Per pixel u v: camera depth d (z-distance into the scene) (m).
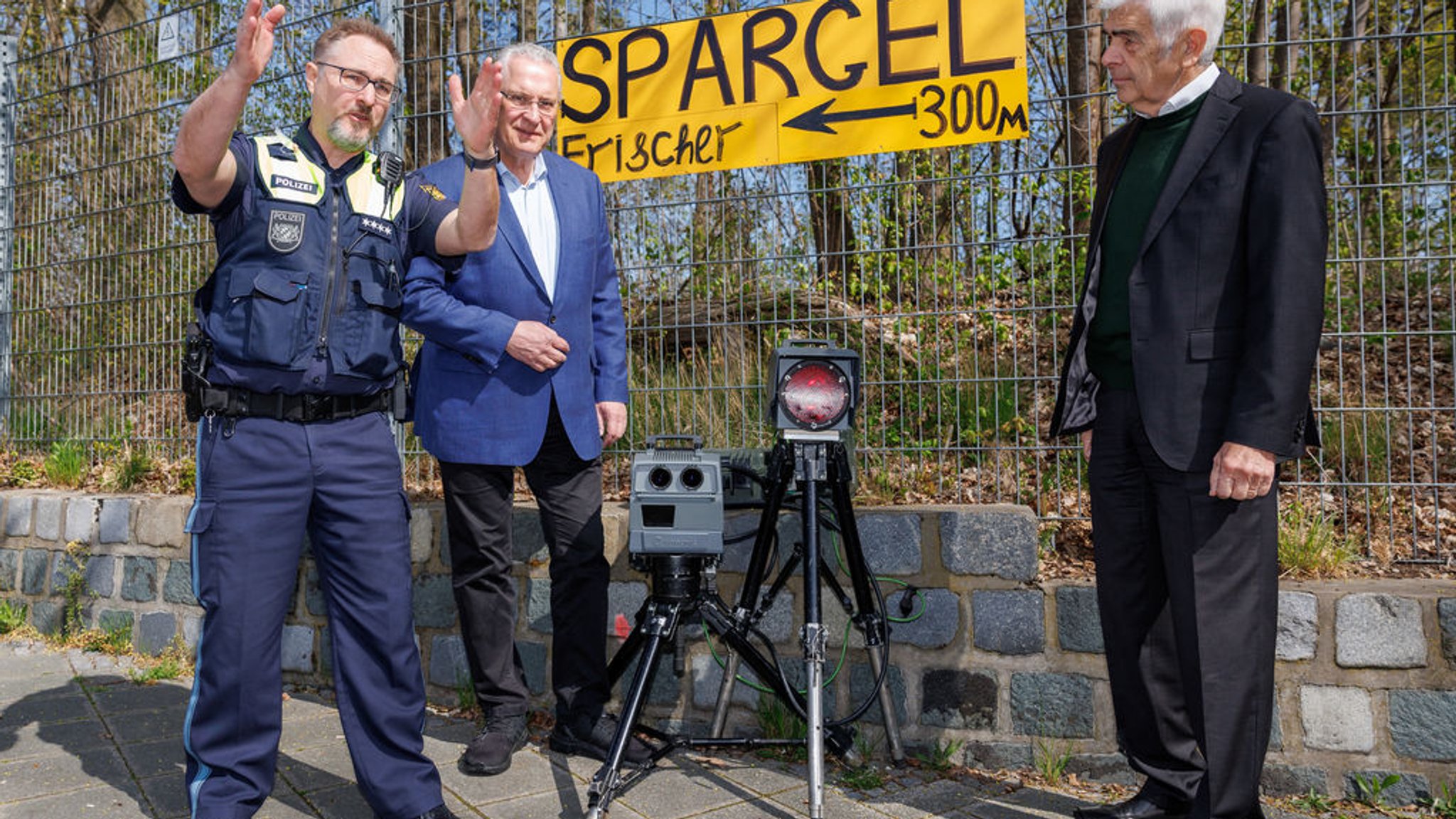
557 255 2.92
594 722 2.88
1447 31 3.06
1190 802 2.36
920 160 3.54
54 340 4.93
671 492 2.50
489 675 2.90
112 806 2.58
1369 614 2.65
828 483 2.68
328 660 3.71
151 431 4.61
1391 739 2.62
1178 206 2.16
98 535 4.30
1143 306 2.20
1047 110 3.48
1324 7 4.23
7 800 2.62
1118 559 2.38
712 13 3.84
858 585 2.75
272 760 2.26
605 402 3.04
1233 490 1.98
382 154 2.37
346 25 2.20
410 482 4.06
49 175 4.96
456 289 2.83
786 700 2.65
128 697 3.54
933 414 3.66
